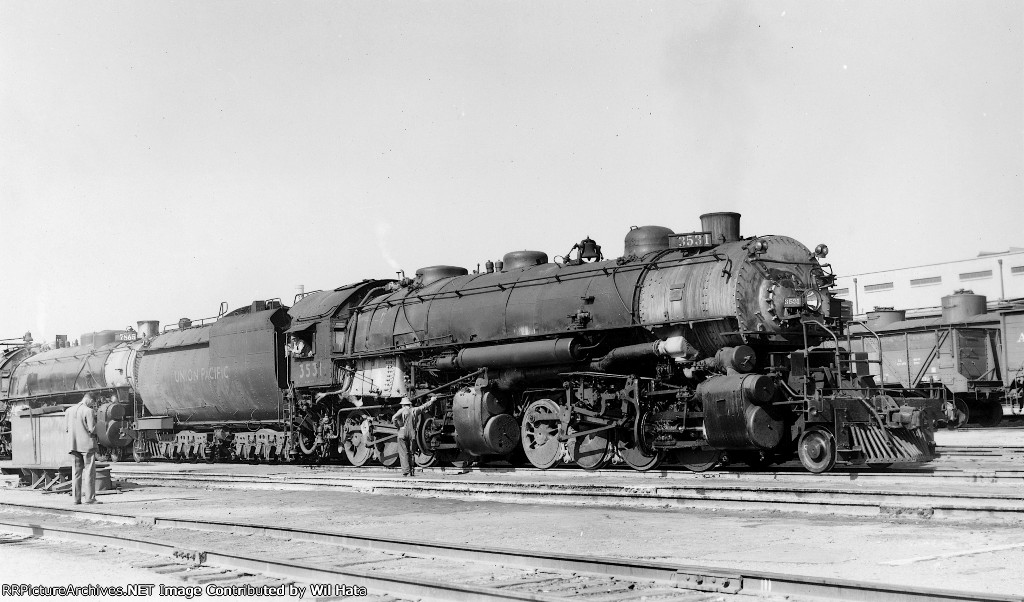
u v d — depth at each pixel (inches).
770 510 554.6
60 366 1612.9
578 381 868.6
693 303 778.2
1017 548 404.2
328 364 1106.7
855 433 725.9
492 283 962.1
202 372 1293.1
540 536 493.7
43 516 674.2
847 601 310.8
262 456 1230.9
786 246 797.9
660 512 572.7
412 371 1005.8
